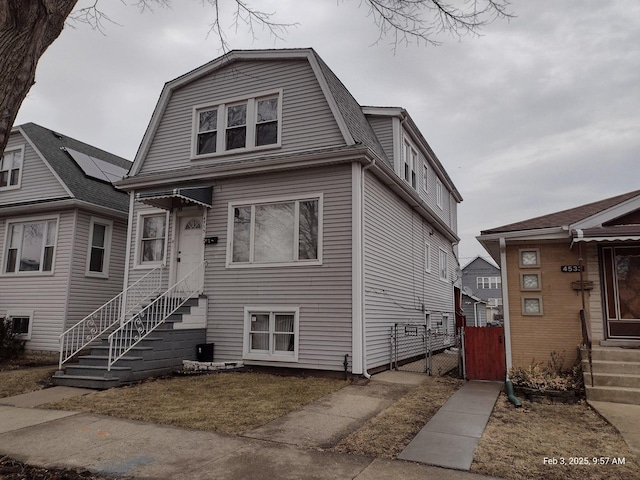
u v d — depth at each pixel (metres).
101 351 9.76
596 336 8.66
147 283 12.28
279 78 11.79
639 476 4.31
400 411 6.84
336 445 5.28
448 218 21.83
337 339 9.84
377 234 11.32
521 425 6.12
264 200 11.13
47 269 14.63
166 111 13.20
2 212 15.27
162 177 12.27
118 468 4.56
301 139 11.24
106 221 15.52
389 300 11.92
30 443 5.38
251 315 10.87
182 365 10.25
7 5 3.97
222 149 12.18
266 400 7.49
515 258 9.40
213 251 11.49
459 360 10.03
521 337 9.15
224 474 4.38
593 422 6.27
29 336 14.34
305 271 10.39
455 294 22.59
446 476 4.35
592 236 8.10
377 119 14.23
